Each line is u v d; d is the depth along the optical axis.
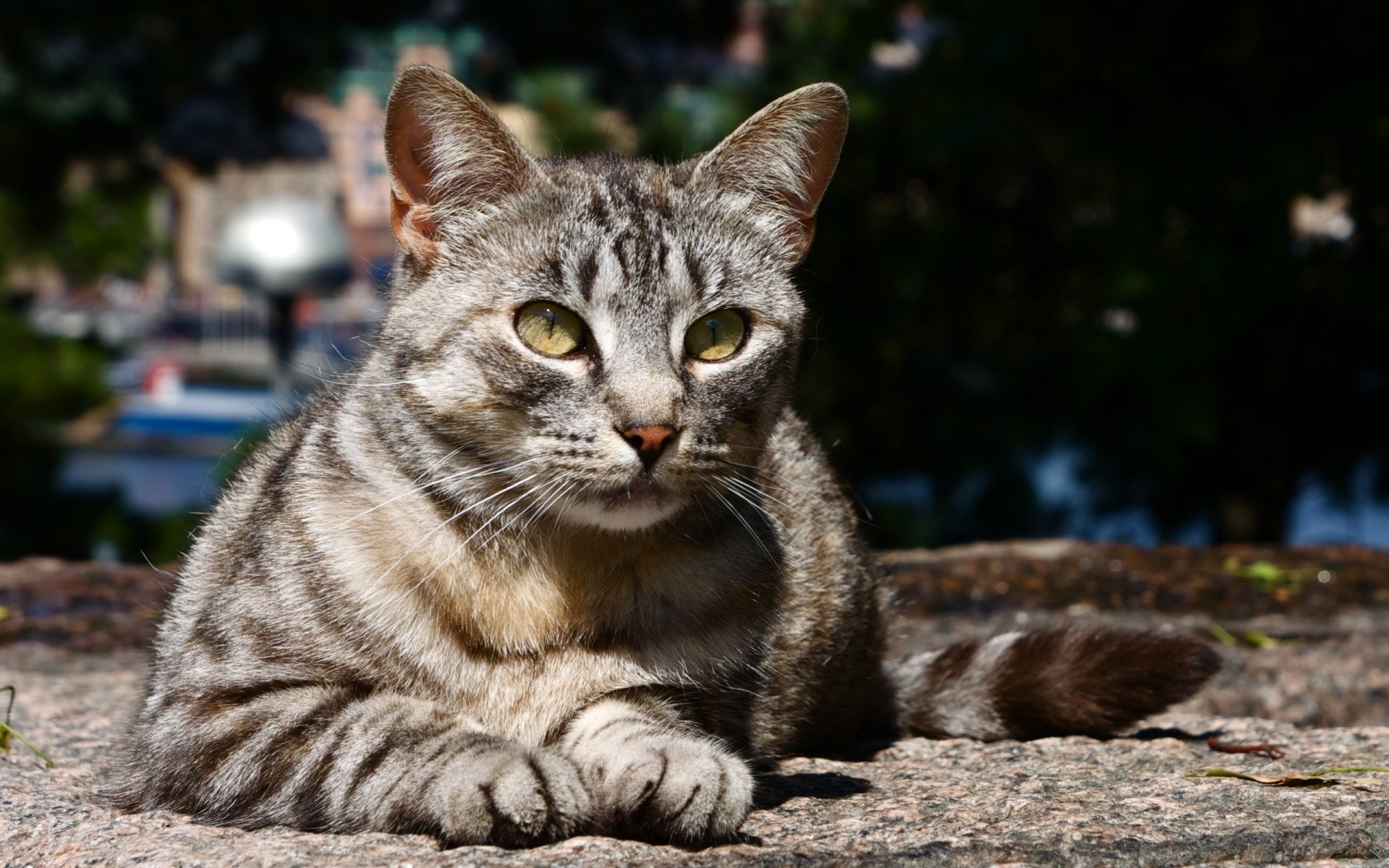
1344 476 9.85
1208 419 8.57
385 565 3.44
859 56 9.77
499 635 3.45
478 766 2.95
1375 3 8.20
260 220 13.68
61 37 12.71
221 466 5.92
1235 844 2.89
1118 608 6.66
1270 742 4.09
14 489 12.82
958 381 10.21
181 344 27.36
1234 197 8.50
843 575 4.33
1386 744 3.99
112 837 3.08
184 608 3.82
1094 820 3.06
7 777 3.69
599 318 3.49
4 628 6.14
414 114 3.67
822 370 9.84
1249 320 8.43
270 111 13.27
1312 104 8.38
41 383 12.75
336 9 12.35
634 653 3.51
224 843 2.98
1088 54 8.79
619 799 2.95
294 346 14.14
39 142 13.25
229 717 3.31
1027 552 7.82
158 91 13.15
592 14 12.35
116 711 4.71
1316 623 6.38
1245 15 8.49
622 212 3.59
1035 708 4.46
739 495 3.66
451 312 3.56
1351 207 8.46
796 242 4.00
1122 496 10.49
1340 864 2.87
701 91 11.01
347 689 3.38
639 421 3.35
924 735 4.62
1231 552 7.78
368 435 3.63
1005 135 9.13
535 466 3.44
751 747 3.83
